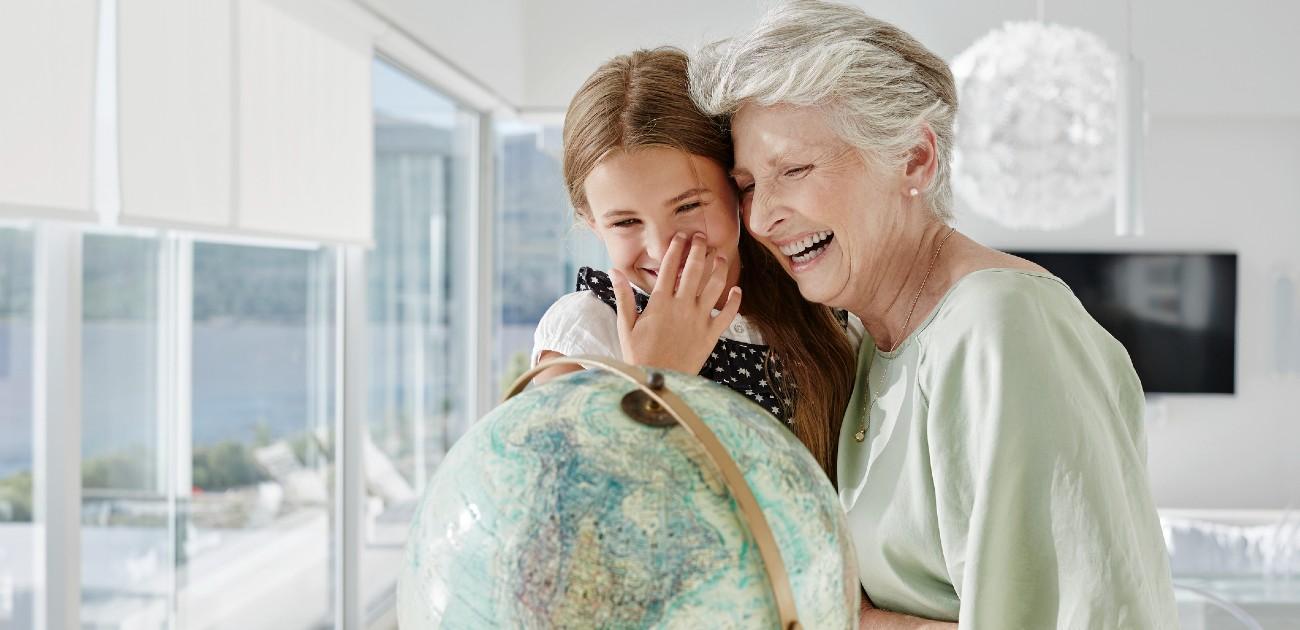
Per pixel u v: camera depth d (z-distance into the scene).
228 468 3.06
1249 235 6.00
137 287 2.61
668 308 0.87
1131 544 0.77
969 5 5.77
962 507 0.85
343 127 3.72
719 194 0.99
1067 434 0.78
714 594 0.52
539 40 6.02
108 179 2.53
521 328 6.07
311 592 3.65
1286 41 5.66
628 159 0.97
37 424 2.26
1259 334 6.02
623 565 0.52
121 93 2.46
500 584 0.53
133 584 2.60
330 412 3.80
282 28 3.28
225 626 3.05
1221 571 4.02
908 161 0.93
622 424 0.56
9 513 2.19
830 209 0.89
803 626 0.55
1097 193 3.17
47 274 2.28
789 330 1.08
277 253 3.35
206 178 2.84
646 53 1.06
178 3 2.70
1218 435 6.07
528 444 0.56
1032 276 0.88
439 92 5.06
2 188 2.09
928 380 0.90
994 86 3.18
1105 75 3.13
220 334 3.01
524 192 6.14
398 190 4.47
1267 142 5.97
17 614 2.21
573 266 6.06
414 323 4.66
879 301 0.98
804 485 0.58
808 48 0.87
